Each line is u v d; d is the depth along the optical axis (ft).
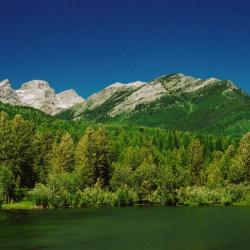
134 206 557.33
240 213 458.91
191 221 385.09
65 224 362.33
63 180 547.08
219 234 312.09
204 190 604.90
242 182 655.35
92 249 257.55
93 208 517.96
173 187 588.09
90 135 633.20
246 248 261.44
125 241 282.97
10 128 588.09
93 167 611.06
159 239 291.58
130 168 622.13
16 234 308.19
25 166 584.81
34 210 482.69
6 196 517.55
